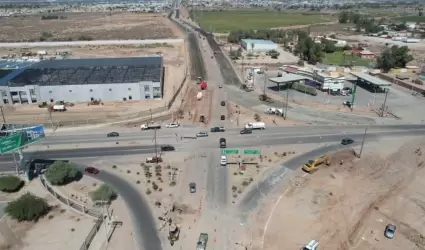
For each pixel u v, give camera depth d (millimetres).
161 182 79312
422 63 197625
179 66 187375
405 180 81375
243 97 138000
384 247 60719
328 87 142625
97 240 60938
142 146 97312
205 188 76938
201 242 59250
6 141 75062
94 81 132750
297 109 124875
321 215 68562
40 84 129375
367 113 121438
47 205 69938
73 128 109500
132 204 71500
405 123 113062
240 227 64812
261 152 93062
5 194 75375
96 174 82938
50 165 81500
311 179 80688
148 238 61750
